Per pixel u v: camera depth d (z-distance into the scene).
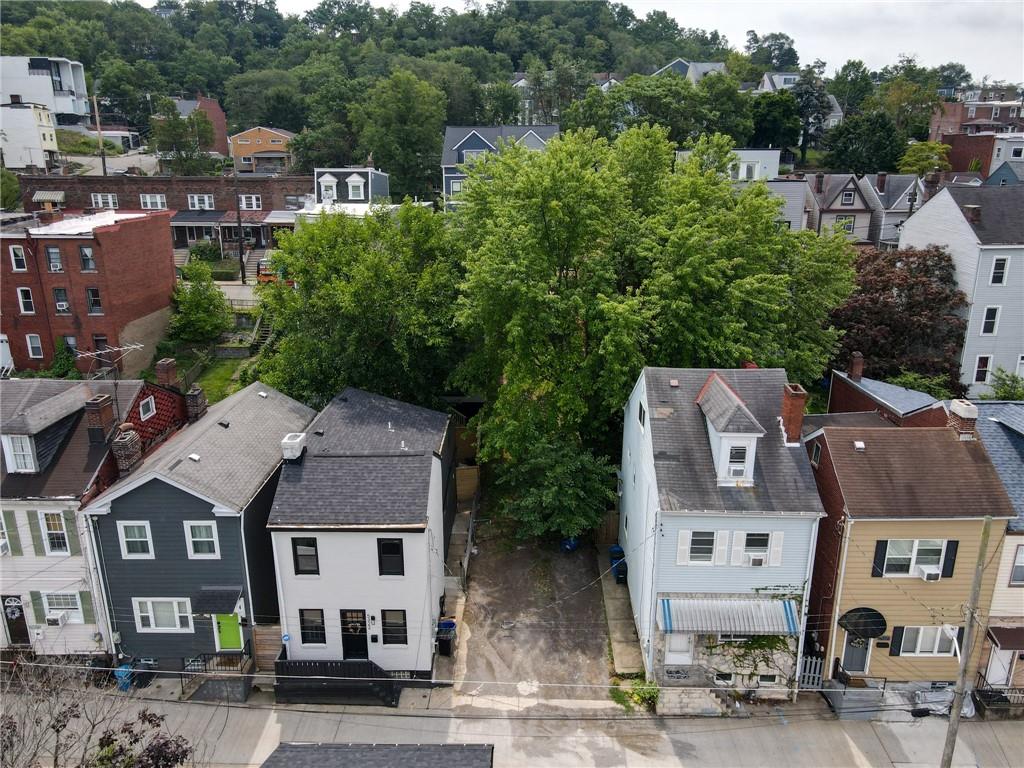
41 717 19.22
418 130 82.00
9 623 26.44
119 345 47.50
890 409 31.05
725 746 23.27
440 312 36.06
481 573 31.09
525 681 25.78
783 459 24.52
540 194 31.34
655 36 178.00
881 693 24.36
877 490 23.66
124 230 47.50
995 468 24.67
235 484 25.94
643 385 27.00
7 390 28.25
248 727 24.08
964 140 86.31
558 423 31.97
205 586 25.53
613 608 29.03
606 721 24.23
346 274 36.34
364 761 17.48
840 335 40.22
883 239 66.38
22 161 89.25
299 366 37.06
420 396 37.72
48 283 46.50
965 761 22.77
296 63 133.75
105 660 26.23
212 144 99.81
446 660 26.70
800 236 36.66
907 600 24.12
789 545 23.83
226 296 58.50
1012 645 23.81
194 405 32.03
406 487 25.52
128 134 108.00
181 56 130.38
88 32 126.44
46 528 25.30
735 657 24.41
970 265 43.59
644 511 26.25
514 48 139.00
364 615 25.41
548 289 31.86
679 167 37.91
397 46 136.50
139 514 24.88
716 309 31.69
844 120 100.00
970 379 44.91
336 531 24.39
